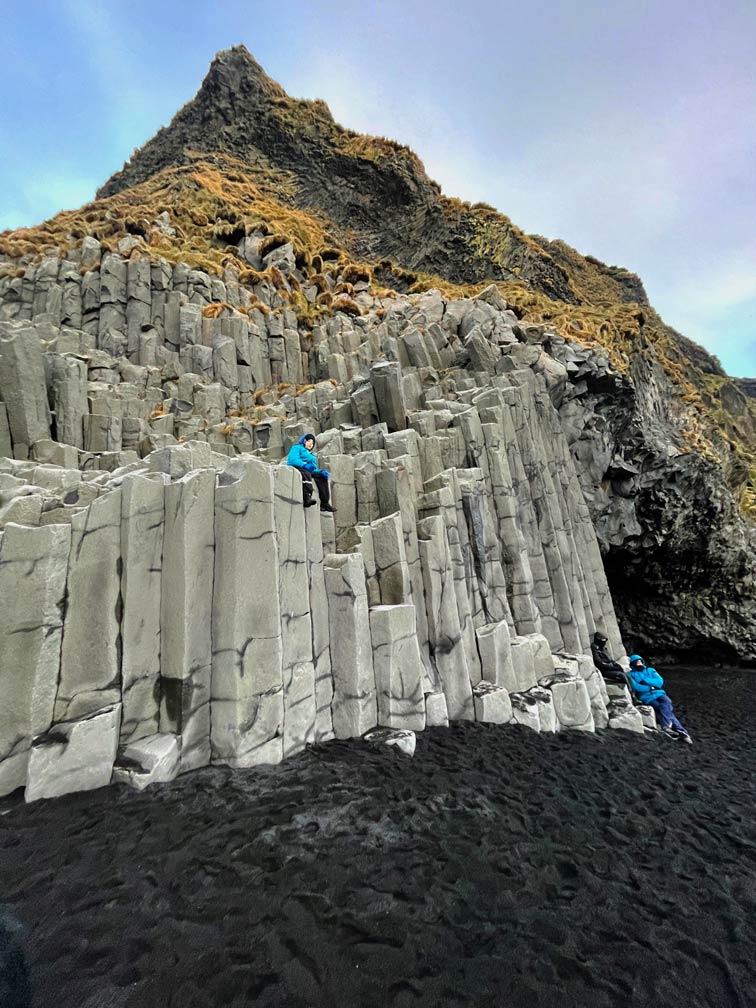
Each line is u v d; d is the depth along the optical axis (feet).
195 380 68.95
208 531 22.91
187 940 12.71
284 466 26.20
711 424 114.32
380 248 164.86
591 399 70.28
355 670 26.30
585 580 53.83
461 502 39.17
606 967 14.14
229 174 161.68
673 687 72.38
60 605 19.69
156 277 79.25
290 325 85.46
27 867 14.42
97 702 19.71
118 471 32.68
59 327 71.92
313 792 20.16
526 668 35.73
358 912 14.48
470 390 54.44
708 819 24.72
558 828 21.24
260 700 21.91
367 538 31.76
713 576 85.61
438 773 23.62
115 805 17.57
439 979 12.75
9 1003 10.61
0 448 46.52
